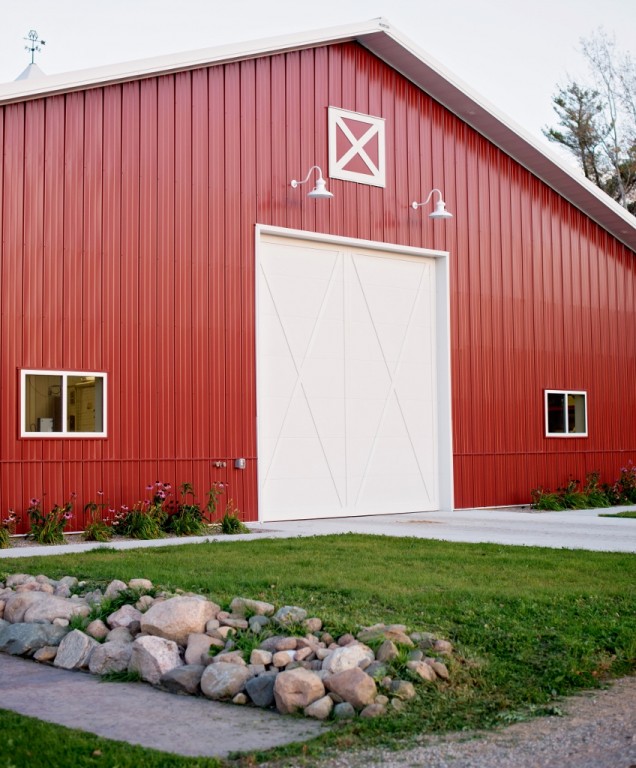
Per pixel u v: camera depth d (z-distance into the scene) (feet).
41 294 45.39
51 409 45.37
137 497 47.73
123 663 21.34
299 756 15.98
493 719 17.89
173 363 49.60
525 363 67.41
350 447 57.77
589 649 21.94
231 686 19.25
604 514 58.75
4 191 44.62
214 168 52.08
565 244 70.90
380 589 27.53
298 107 56.08
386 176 60.13
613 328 74.23
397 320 60.80
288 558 34.65
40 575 29.12
